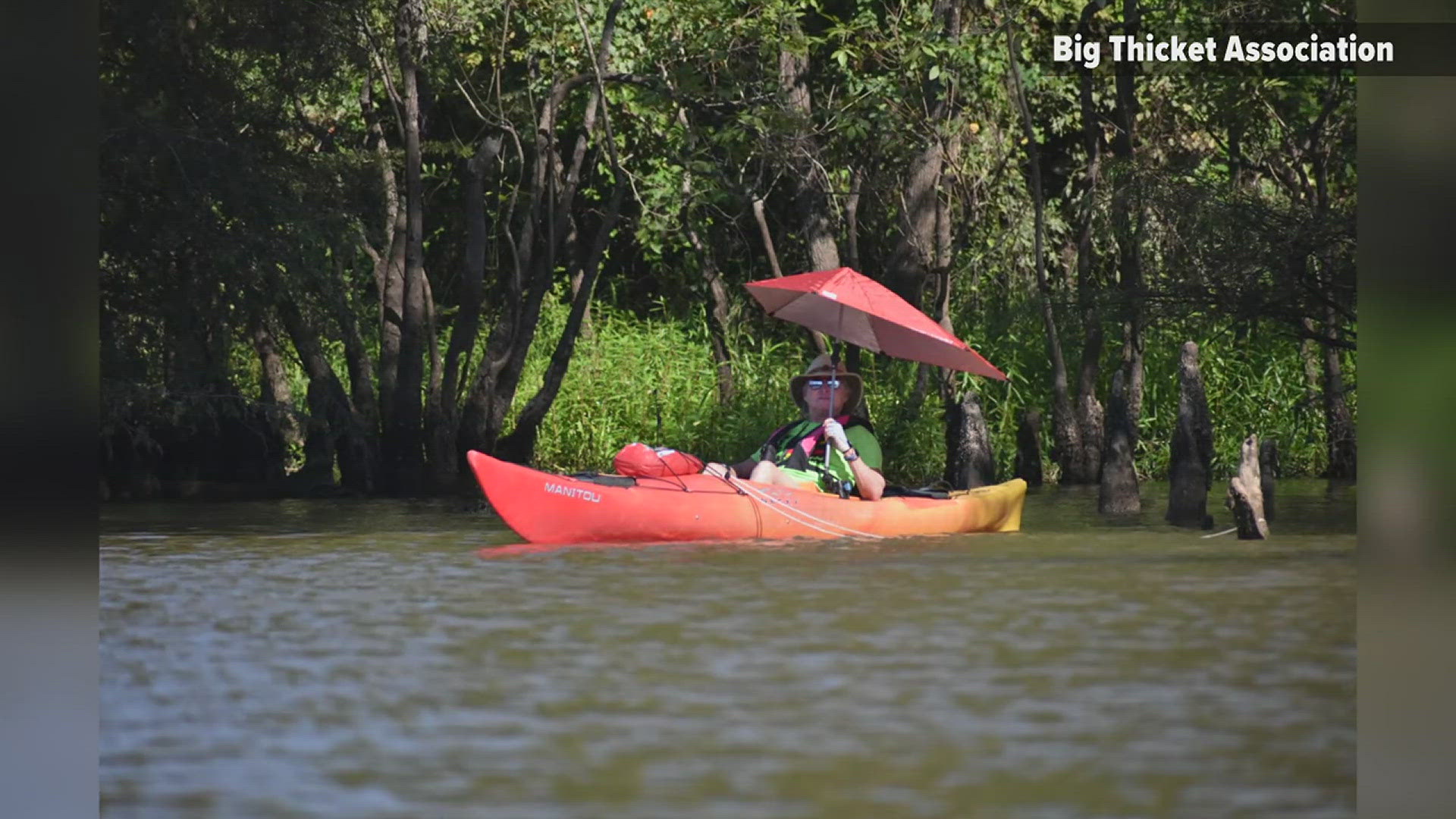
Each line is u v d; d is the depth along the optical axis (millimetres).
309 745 15992
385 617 22875
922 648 20406
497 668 19297
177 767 15289
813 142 56875
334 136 56062
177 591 25562
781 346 64250
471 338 52188
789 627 21812
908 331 37312
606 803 14133
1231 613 22953
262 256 47062
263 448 51312
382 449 50125
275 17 48125
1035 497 46406
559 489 31109
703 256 64188
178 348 47688
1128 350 52562
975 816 13773
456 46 56719
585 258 73812
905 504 33250
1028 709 17281
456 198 71562
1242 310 45688
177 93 47938
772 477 33125
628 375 59281
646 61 57688
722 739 16172
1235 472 54156
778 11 55031
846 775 14906
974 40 54062
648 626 21922
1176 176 47781
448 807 14062
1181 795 14336
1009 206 61062
